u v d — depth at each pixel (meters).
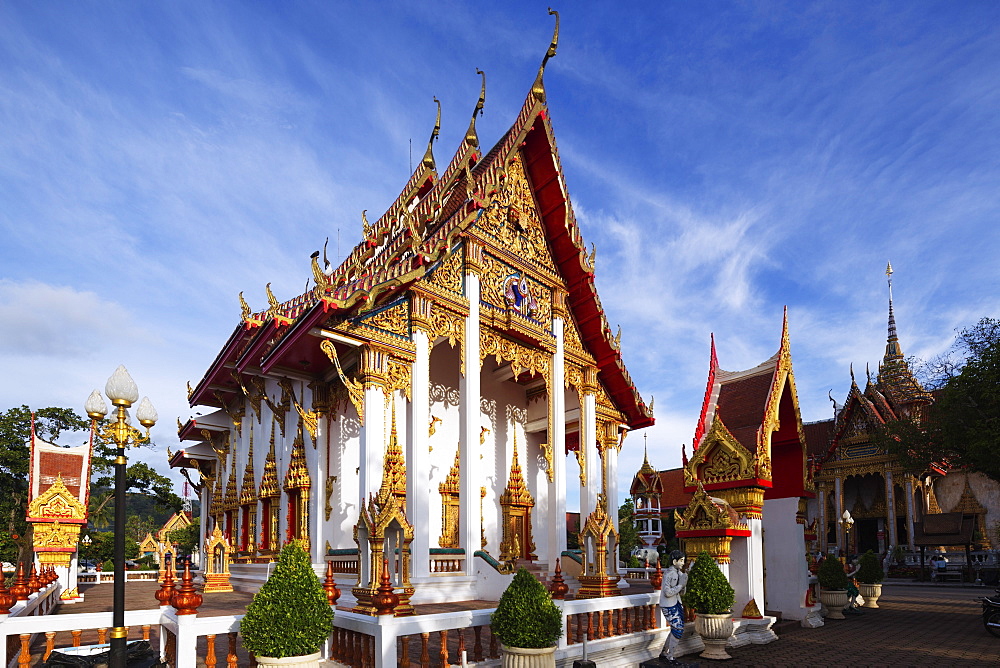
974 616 18.73
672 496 46.56
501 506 21.00
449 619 8.51
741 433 14.32
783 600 16.23
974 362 26.16
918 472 31.59
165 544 23.78
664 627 11.67
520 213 18.66
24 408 45.44
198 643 10.79
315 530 16.20
